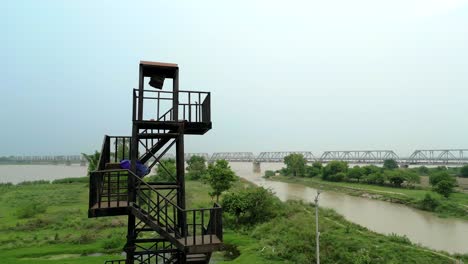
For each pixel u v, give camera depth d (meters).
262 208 36.16
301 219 33.28
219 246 9.71
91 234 28.14
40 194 54.19
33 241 26.45
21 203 45.06
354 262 21.70
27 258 22.66
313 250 24.27
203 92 11.85
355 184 76.12
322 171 92.19
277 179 101.94
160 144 11.82
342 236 26.92
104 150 11.52
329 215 37.25
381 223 38.47
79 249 24.56
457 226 36.94
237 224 34.59
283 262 22.72
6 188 63.44
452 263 22.41
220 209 10.17
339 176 83.88
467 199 50.06
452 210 43.72
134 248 11.44
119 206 10.21
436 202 46.56
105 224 31.72
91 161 48.72
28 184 72.50
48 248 24.73
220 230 10.06
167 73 12.29
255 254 24.31
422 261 22.27
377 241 26.22
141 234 27.44
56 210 39.28
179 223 11.14
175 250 11.87
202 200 45.75
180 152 11.30
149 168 11.42
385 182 74.38
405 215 43.41
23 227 30.61
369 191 64.00
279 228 30.25
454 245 29.19
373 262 21.97
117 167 11.54
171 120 11.59
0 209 41.03
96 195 10.70
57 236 27.00
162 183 12.66
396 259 22.31
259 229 31.45
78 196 52.19
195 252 9.50
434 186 60.19
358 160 127.38
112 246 25.33
